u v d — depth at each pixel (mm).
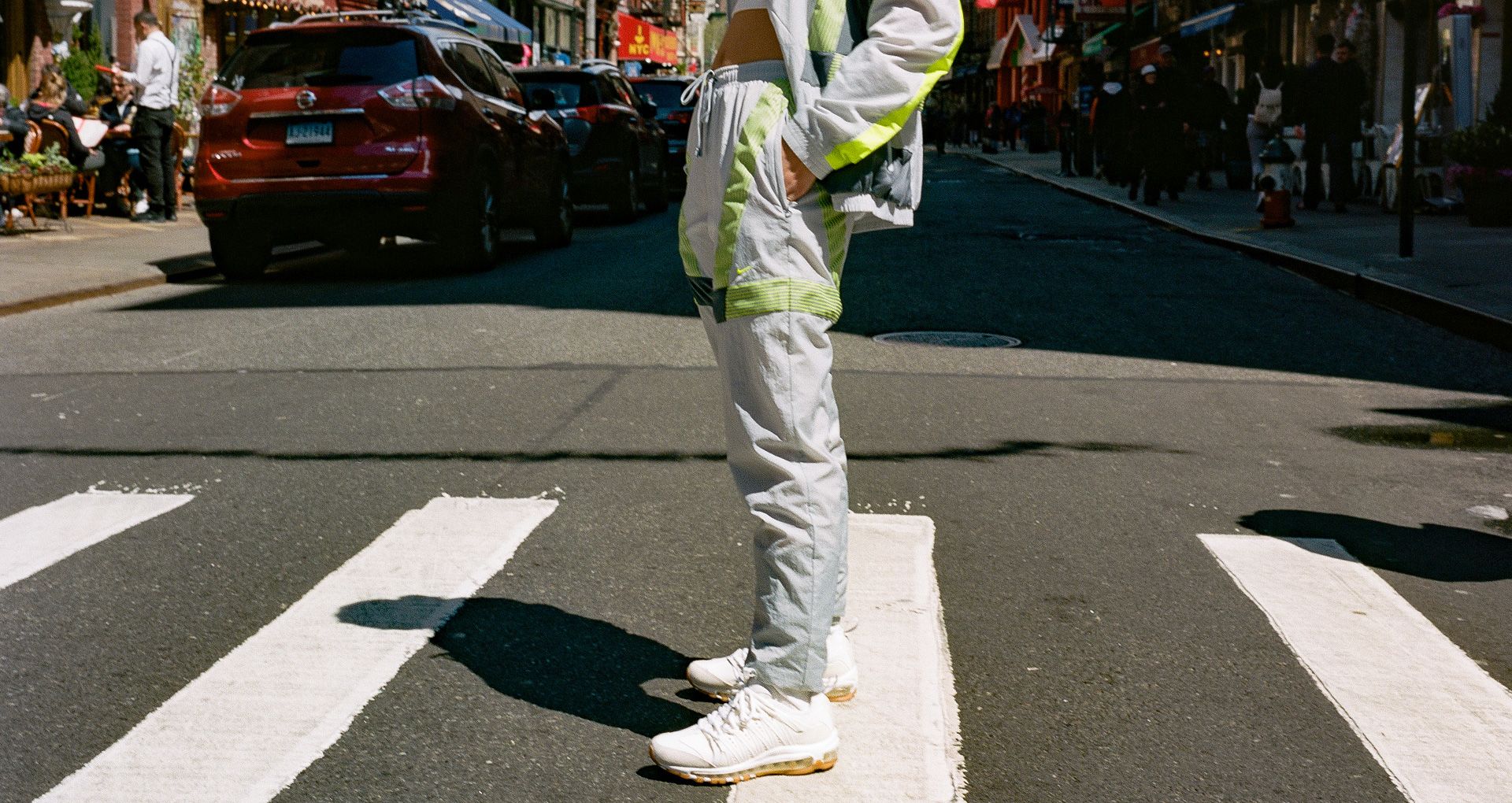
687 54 82562
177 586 4168
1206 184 24453
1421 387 7699
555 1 52688
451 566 4305
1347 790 2912
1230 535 4789
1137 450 6059
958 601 4078
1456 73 17281
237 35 24688
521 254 14180
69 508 5012
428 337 8812
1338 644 3736
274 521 4840
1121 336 9219
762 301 2828
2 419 6543
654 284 11547
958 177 31453
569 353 8203
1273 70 24609
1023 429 6438
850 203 2854
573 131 17688
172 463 5676
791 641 2869
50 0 19172
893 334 9195
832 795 2816
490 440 6039
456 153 11883
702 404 6809
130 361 8055
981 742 3137
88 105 18469
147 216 16297
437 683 3402
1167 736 3170
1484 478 5711
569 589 4117
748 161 2820
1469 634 3898
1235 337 9258
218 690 3346
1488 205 15062
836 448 2994
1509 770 3006
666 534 4684
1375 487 5527
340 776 2922
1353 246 13562
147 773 2920
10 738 3119
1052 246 15047
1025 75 66688
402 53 11805
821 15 2789
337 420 6465
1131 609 4020
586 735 3129
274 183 11570
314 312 9984
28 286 10664
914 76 2799
